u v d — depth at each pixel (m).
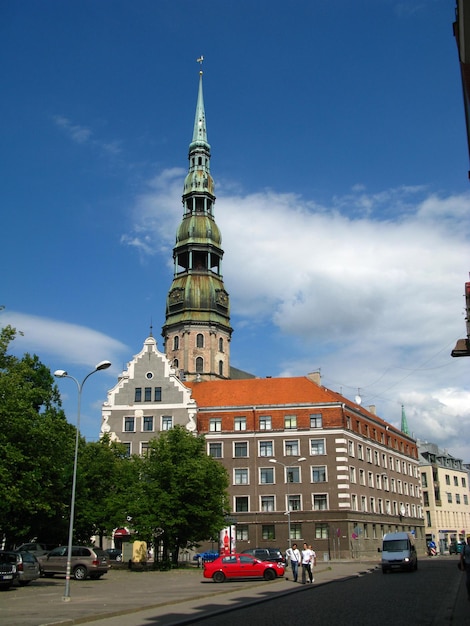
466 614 22.88
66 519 62.47
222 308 124.56
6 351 49.50
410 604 26.91
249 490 82.88
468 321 28.02
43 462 45.09
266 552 56.06
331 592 33.94
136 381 86.94
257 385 91.44
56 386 66.31
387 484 97.75
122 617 24.61
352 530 81.50
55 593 36.06
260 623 21.77
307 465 82.81
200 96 138.38
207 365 118.94
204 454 65.00
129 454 84.06
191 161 133.50
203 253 126.81
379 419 105.62
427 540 131.62
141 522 60.16
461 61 17.20
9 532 57.81
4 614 25.19
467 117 19.31
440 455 140.38
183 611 26.45
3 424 43.34
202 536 61.62
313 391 88.00
